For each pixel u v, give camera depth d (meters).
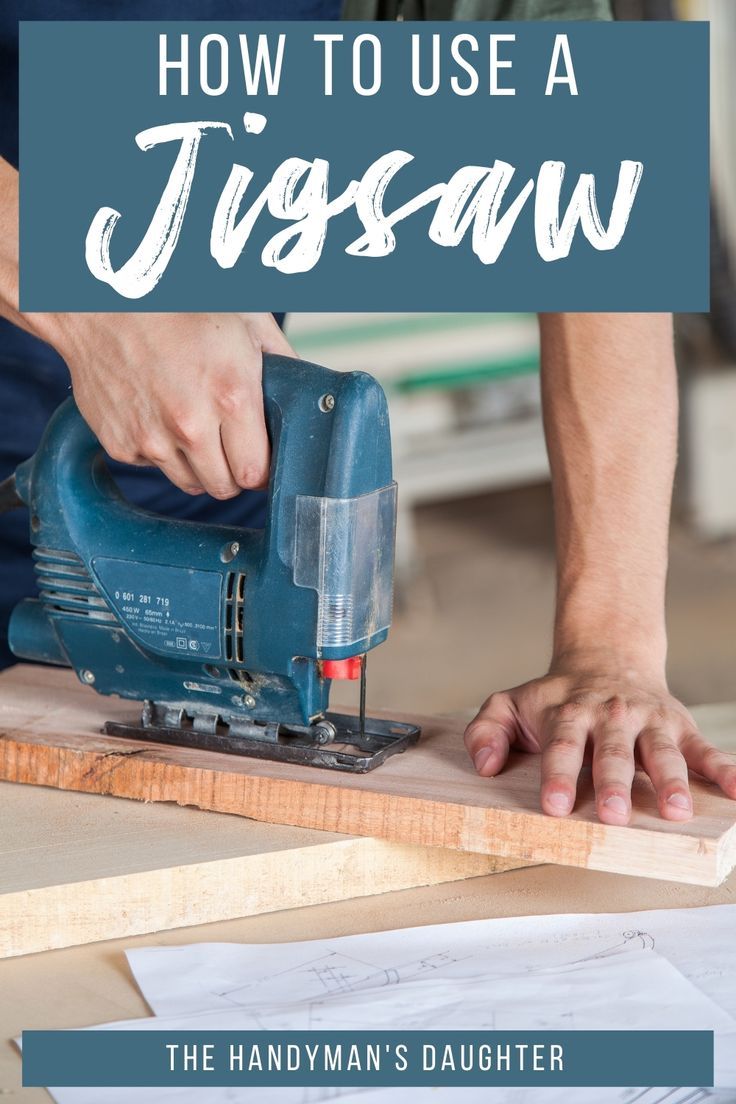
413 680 3.70
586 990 0.94
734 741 1.41
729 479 4.47
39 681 1.46
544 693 1.24
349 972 0.98
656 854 1.05
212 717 1.27
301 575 1.16
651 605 1.33
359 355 4.07
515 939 1.03
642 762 1.15
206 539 1.23
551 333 1.44
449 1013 0.91
